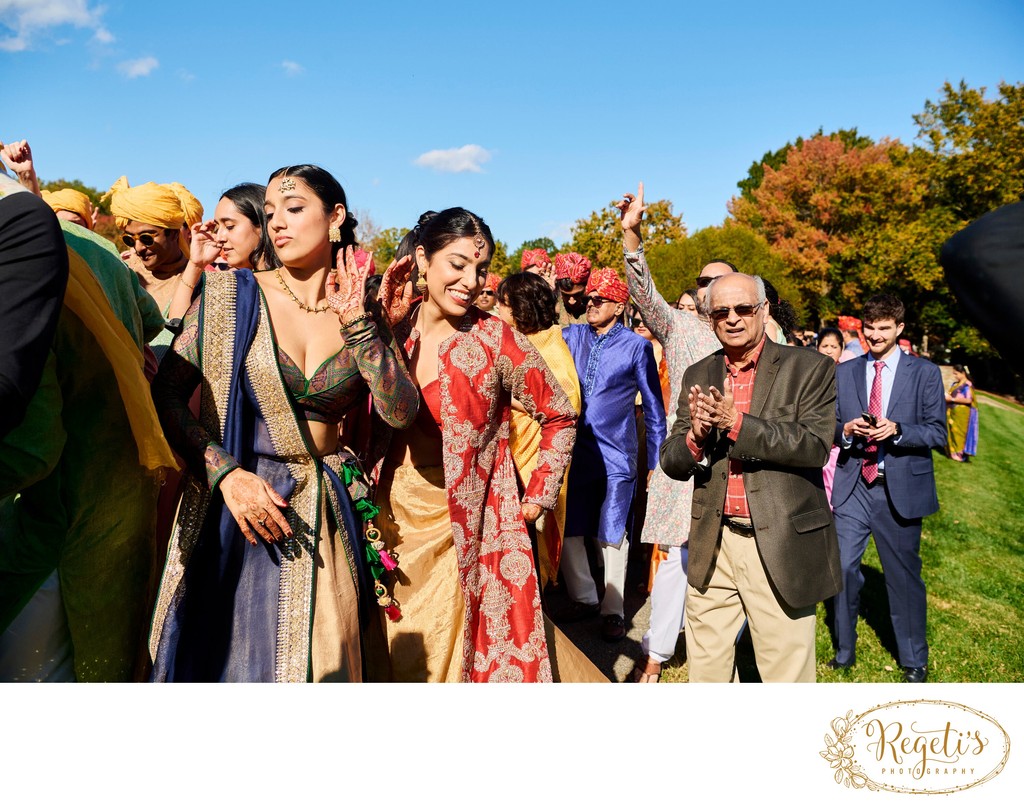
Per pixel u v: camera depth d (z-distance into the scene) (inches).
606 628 196.9
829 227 1184.8
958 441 548.4
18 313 75.1
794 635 127.9
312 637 101.1
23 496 98.9
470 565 115.1
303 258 104.3
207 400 100.1
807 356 130.2
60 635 102.6
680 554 169.2
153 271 172.7
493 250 116.0
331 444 108.9
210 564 100.7
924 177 884.6
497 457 119.8
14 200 78.1
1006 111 716.7
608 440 196.5
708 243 1051.3
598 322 203.0
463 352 114.7
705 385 136.3
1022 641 205.9
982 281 64.1
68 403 99.7
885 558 185.5
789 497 125.4
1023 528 335.9
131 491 106.7
